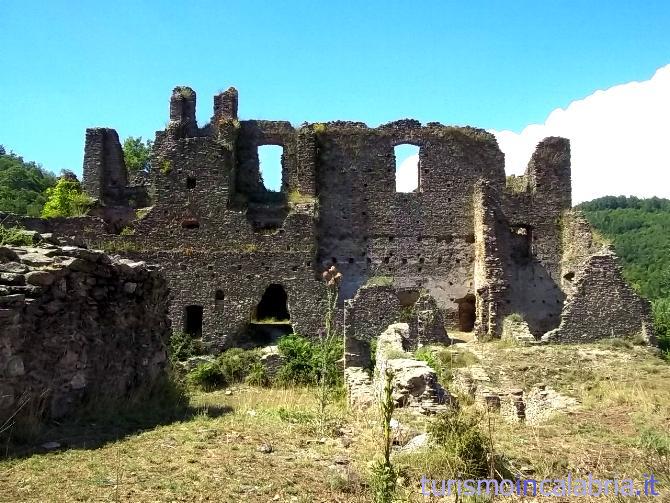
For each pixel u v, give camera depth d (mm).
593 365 22797
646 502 7625
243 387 24906
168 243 32688
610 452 9711
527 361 23406
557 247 36594
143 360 14836
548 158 37312
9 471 8188
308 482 8164
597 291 30234
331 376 23250
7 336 9992
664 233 80125
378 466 7348
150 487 7742
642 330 29922
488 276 33531
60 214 34844
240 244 32500
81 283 12273
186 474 8250
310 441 10188
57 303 11430
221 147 33500
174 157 33344
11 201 50656
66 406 11383
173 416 12266
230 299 31500
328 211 36000
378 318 29531
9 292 10492
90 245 31906
